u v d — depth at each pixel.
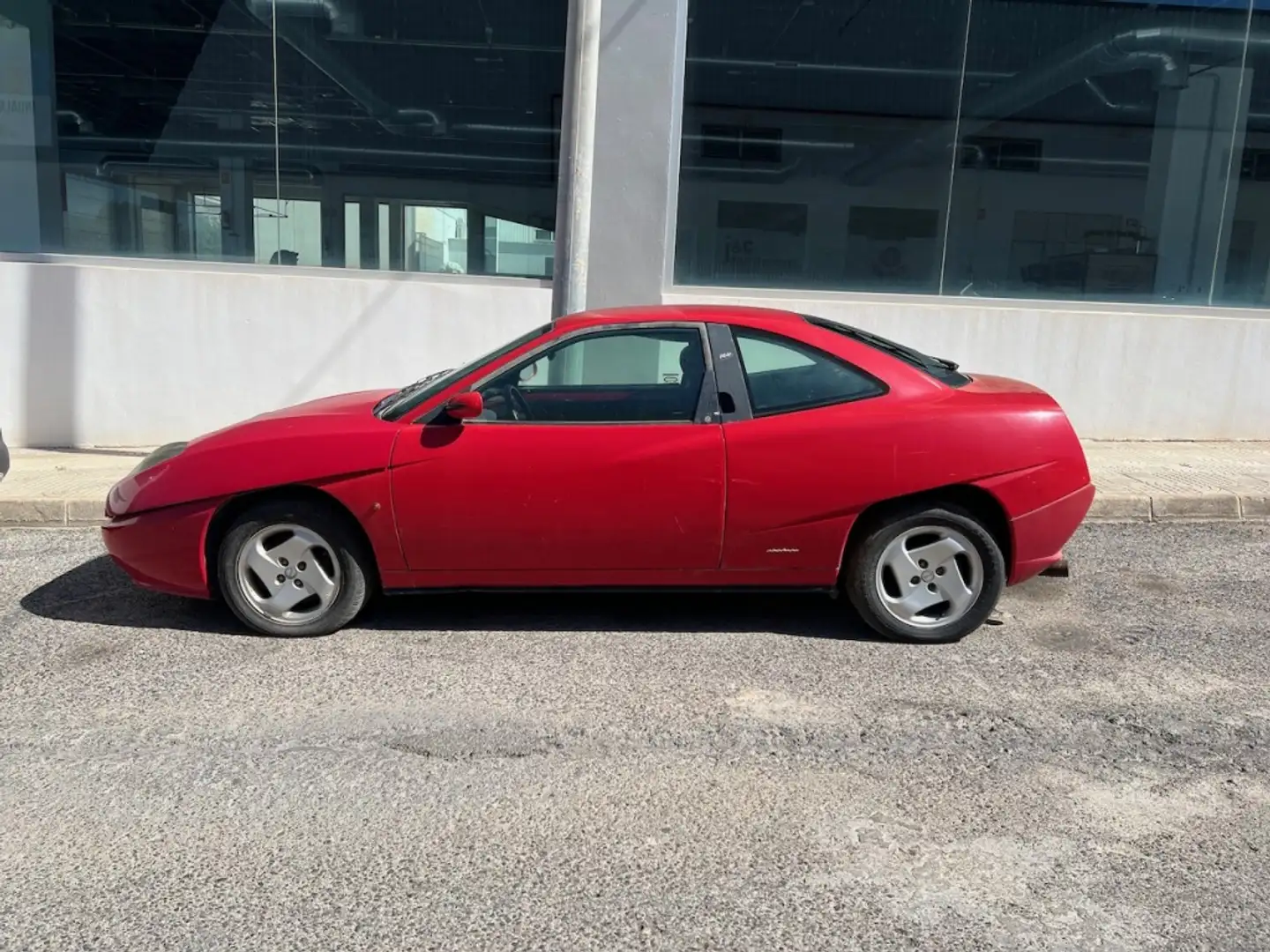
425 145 9.16
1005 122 9.30
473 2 8.98
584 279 7.03
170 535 4.53
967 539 4.48
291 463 4.41
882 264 9.41
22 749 3.54
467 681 4.15
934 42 9.17
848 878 2.79
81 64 8.88
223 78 8.99
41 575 5.63
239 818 3.09
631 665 4.34
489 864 2.85
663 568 4.51
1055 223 9.45
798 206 9.30
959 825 3.07
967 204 9.38
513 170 9.22
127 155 9.04
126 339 8.88
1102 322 9.23
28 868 2.83
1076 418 9.38
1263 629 4.84
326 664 4.34
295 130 9.12
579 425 4.42
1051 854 2.91
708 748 3.56
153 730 3.70
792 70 9.13
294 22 8.97
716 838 2.99
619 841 2.97
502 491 4.37
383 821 3.08
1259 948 2.50
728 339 4.55
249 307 8.96
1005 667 4.34
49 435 8.92
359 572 4.57
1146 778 3.37
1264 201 9.47
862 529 4.53
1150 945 2.51
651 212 8.95
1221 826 3.07
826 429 4.40
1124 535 6.58
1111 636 4.73
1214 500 6.94
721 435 4.39
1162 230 9.49
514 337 9.21
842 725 3.76
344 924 2.58
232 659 4.39
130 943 2.50
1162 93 9.33
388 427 4.45
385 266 9.27
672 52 8.75
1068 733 3.71
